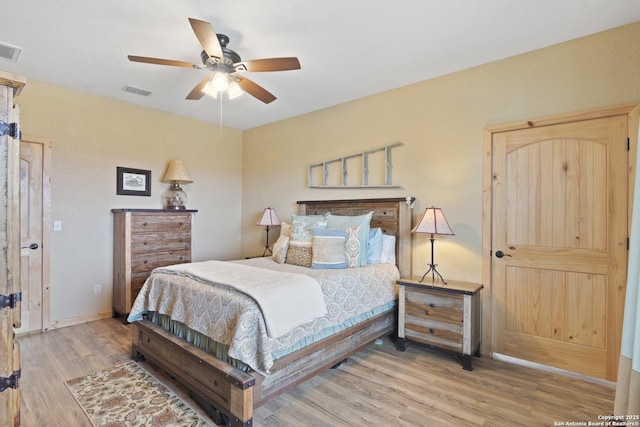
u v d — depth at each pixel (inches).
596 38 96.7
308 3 83.3
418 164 133.1
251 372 74.3
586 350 98.0
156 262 156.1
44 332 133.0
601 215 96.0
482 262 116.3
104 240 152.6
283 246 134.7
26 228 131.4
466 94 121.0
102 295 152.0
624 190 92.3
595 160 97.0
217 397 76.9
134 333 108.5
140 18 90.0
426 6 84.3
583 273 98.8
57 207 139.0
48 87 136.1
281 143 187.8
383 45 104.0
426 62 115.7
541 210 106.0
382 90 142.2
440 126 127.3
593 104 97.2
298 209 177.5
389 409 81.7
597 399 87.0
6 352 57.4
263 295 80.2
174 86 138.9
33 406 81.5
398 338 119.8
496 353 113.3
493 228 114.8
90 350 115.6
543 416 79.4
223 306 81.4
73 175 143.1
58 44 104.0
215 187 197.2
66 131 141.0
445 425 75.7
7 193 57.7
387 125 142.3
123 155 158.4
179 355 89.6
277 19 90.3
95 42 102.8
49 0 82.0
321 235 122.6
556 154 103.3
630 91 91.9
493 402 85.3
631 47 91.7
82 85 138.3
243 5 84.0
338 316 98.4
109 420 76.5
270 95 108.7
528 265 108.1
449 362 109.3
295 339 84.3
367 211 142.3
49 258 136.5
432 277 123.3
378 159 145.0
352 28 94.5
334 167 161.9
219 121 191.6
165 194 173.9
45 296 135.3
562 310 102.2
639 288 49.5
